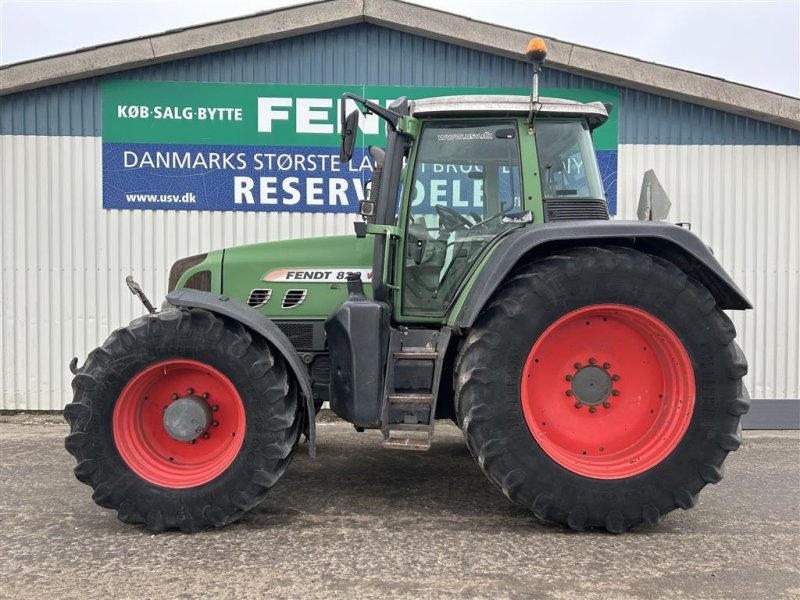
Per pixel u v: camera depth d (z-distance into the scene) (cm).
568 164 330
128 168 593
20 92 587
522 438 281
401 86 596
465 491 355
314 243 370
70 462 417
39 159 591
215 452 300
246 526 296
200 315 288
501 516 312
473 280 308
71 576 240
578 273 281
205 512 282
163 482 285
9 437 502
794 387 599
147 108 590
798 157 599
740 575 246
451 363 328
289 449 288
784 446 496
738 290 285
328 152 599
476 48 591
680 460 280
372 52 594
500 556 261
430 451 459
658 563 256
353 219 605
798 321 602
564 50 575
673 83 577
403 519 307
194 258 389
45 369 598
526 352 282
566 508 280
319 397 362
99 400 283
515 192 330
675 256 298
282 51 591
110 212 595
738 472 408
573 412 298
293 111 595
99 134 591
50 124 589
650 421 297
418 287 339
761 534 291
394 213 336
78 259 596
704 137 601
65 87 587
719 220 604
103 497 281
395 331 325
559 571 247
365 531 290
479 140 332
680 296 280
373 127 596
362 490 357
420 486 366
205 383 299
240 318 287
